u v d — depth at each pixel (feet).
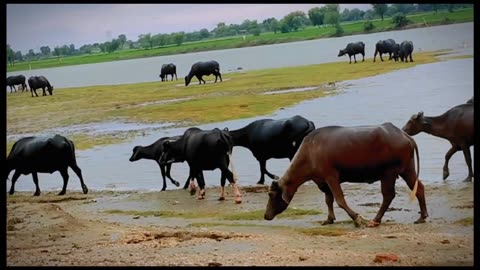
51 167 73.97
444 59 128.16
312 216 52.75
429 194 55.93
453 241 41.32
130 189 72.23
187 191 68.28
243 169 76.59
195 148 63.00
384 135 47.98
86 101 133.80
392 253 38.73
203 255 40.40
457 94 100.01
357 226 47.73
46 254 42.45
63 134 104.78
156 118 109.40
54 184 81.35
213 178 74.49
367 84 120.37
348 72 137.59
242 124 96.68
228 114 105.81
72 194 72.74
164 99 127.03
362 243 42.01
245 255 39.81
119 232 49.24
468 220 46.68
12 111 128.67
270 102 111.34
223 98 120.06
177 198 64.75
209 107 112.88
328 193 49.96
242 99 116.67
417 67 129.08
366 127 48.93
